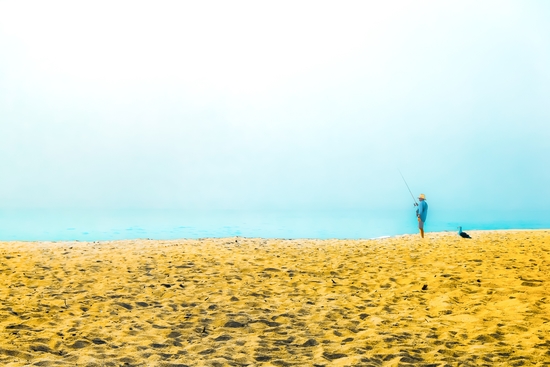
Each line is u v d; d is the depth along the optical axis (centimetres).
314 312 589
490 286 718
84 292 677
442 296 665
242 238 1548
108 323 521
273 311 595
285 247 1247
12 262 924
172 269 875
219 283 757
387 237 1623
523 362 407
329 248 1226
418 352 438
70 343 447
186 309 594
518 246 1157
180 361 405
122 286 718
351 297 673
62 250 1138
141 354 422
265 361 414
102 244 1312
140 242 1373
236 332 504
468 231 1808
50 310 573
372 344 461
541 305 598
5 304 591
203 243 1338
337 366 400
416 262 966
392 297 673
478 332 495
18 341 441
